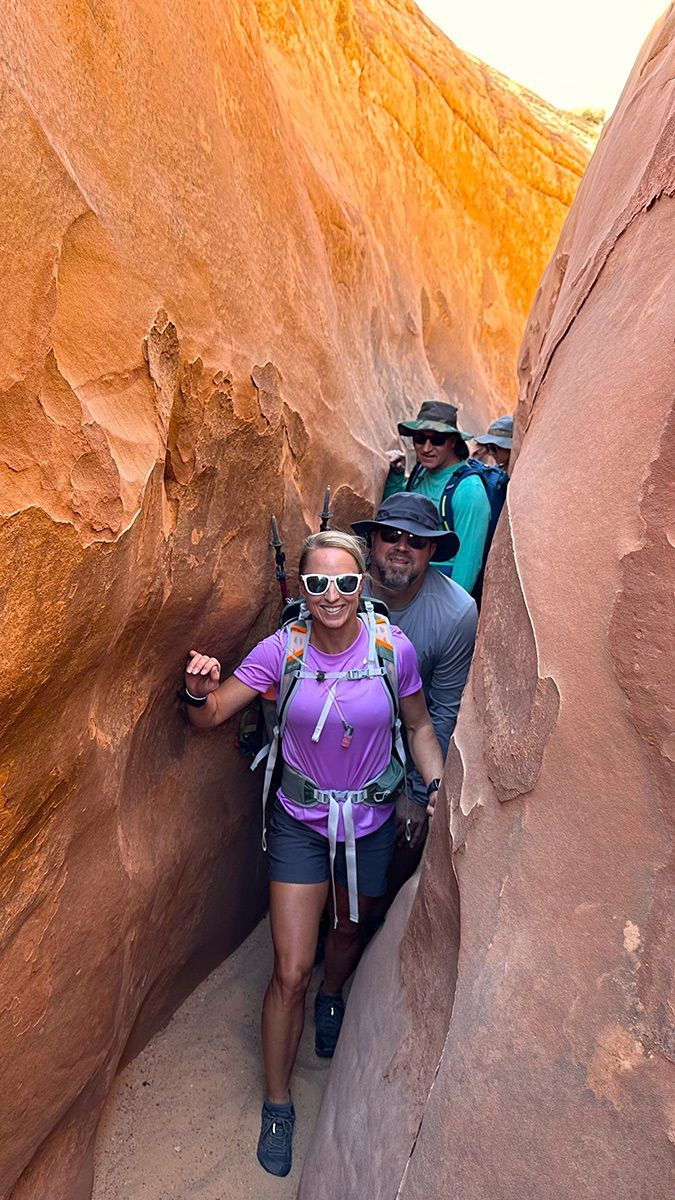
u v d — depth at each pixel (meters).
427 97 6.91
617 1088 1.32
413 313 5.61
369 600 2.44
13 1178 1.79
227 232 2.23
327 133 4.67
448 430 3.78
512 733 1.64
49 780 1.54
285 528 2.69
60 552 1.36
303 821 2.37
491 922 1.57
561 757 1.49
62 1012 1.80
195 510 2.04
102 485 1.46
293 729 2.32
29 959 1.63
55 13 1.51
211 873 2.67
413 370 5.30
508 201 8.02
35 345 1.30
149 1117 2.48
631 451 1.48
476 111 7.66
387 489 4.02
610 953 1.36
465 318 7.06
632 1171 1.28
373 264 4.63
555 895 1.46
